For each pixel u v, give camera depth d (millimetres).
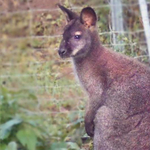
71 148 11688
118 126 9469
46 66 13039
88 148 11320
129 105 9461
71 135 12211
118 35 12039
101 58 10094
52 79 13023
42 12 13305
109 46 11961
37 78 13484
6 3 17453
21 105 13969
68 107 13305
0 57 17203
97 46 10203
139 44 12852
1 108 12734
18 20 17859
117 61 9984
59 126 12883
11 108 13039
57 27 12938
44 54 13180
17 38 17516
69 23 10242
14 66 16266
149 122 9258
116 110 9547
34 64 14773
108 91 9781
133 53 11953
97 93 9977
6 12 16938
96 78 10031
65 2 12461
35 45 14195
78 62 10258
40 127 12664
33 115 13359
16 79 15125
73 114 12883
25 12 16984
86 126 10156
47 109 13930
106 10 13500
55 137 12641
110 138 9516
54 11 13039
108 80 9859
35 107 13953
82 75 10234
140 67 9820
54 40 13055
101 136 9609
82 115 12094
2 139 11844
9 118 12609
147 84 9539
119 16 12656
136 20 14125
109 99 9703
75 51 10094
